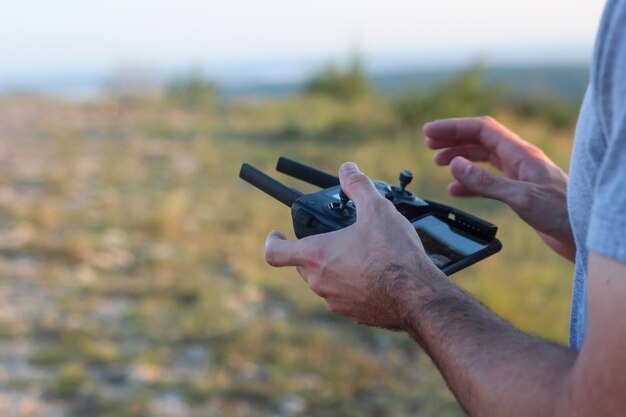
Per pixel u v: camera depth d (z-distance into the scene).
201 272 5.55
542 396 0.93
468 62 14.41
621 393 0.85
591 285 0.90
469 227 1.50
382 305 1.15
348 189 1.28
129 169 9.43
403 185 1.56
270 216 7.32
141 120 14.12
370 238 1.18
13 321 4.46
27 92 18.59
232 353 4.23
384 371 4.16
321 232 1.33
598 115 0.94
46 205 7.23
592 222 0.90
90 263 5.65
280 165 1.74
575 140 1.04
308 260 1.23
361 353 4.35
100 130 12.65
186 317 4.68
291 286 5.31
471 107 13.67
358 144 11.76
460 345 1.04
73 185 8.31
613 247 0.86
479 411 0.99
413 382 4.06
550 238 1.67
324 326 4.72
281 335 4.46
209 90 18.70
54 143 11.07
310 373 4.06
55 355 4.06
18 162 9.41
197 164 9.97
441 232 1.49
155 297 5.01
